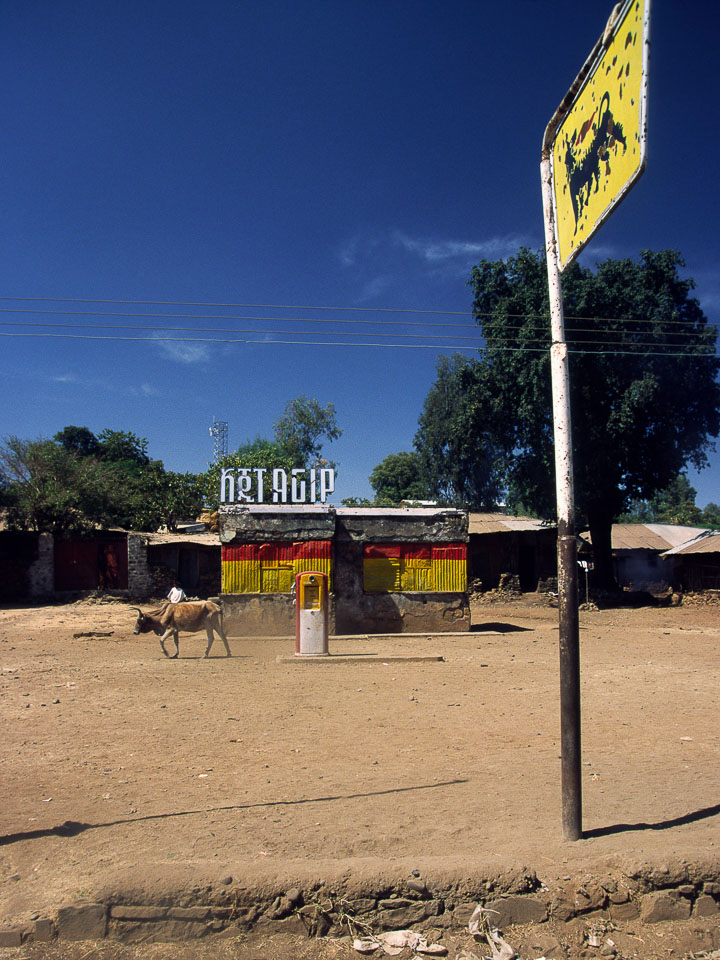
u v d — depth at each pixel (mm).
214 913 4293
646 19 4164
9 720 8984
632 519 84875
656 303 29047
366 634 19391
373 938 4289
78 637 19500
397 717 9250
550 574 35375
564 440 5102
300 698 10516
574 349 29125
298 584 14961
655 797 6039
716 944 4305
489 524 37094
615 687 11555
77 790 6223
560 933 4355
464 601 20078
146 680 12086
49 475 31781
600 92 4762
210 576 32781
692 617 26812
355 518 19859
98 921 4250
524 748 7738
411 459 68562
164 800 5934
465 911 4395
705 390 29922
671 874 4559
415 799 5941
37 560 30562
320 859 4680
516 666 13906
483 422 32938
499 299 31438
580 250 5027
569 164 5184
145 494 41312
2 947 4105
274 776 6652
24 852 4875
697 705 10102
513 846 4871
